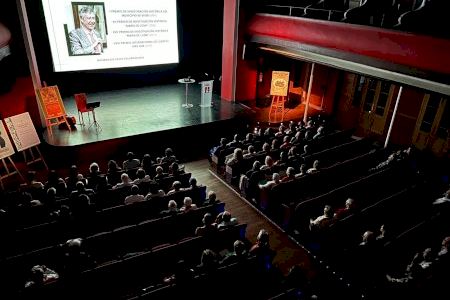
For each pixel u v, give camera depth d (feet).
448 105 33.47
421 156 32.65
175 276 16.76
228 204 28.55
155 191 23.30
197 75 52.44
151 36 46.24
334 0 35.19
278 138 34.42
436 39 23.16
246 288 18.89
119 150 34.17
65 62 41.96
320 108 47.75
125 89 48.21
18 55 31.99
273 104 47.11
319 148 33.78
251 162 29.68
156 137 35.42
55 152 31.63
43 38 40.52
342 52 30.78
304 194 26.89
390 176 28.19
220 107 42.65
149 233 21.26
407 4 33.83
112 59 44.60
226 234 20.80
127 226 20.86
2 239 19.88
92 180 24.81
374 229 24.00
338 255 21.57
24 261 18.39
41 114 34.50
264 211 27.22
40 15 39.17
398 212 25.07
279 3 43.29
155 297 16.31
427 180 28.76
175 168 26.03
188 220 22.12
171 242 21.74
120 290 18.61
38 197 23.98
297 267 17.98
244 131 40.86
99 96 44.93
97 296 18.04
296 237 24.79
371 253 19.86
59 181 24.45
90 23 41.81
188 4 48.75
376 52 27.20
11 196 23.39
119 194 24.26
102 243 20.22
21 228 21.66
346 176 29.30
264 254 19.17
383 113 39.96
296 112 46.50
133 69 48.34
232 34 42.22
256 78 46.11
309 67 47.83
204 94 41.29
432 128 35.27
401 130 38.40
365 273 20.40
